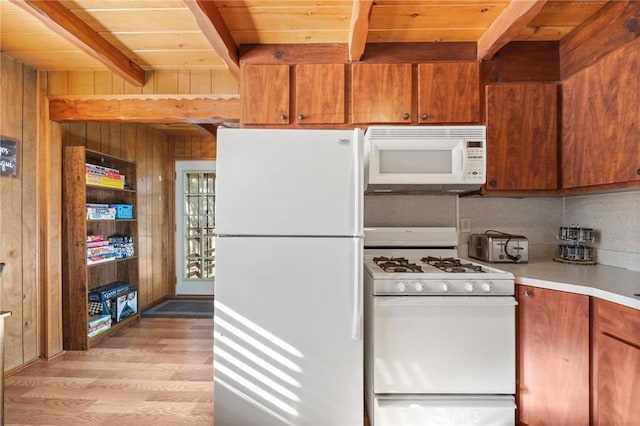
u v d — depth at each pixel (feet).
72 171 9.40
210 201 15.46
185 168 15.47
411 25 6.53
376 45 7.14
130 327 11.33
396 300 5.57
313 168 5.48
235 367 5.50
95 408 6.55
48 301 8.80
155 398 6.91
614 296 4.51
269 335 5.47
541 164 6.80
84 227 9.38
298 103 7.16
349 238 5.48
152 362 8.61
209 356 8.97
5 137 7.93
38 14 5.83
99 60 7.42
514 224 7.77
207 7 5.68
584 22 6.25
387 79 7.09
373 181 6.47
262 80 7.18
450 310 5.57
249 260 5.45
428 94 7.02
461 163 6.46
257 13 6.19
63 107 8.87
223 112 8.87
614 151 5.51
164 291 15.12
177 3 6.13
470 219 7.84
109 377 7.80
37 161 8.75
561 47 6.86
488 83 6.98
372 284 5.72
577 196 7.36
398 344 5.58
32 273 8.55
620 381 4.46
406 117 7.06
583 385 4.94
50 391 7.18
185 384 7.47
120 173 12.07
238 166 5.46
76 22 6.52
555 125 6.81
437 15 6.21
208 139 15.40
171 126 13.96
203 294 15.39
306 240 5.46
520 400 5.56
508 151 6.84
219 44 6.47
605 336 4.68
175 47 7.74
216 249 5.46
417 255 7.55
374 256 7.42
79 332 9.36
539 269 6.32
